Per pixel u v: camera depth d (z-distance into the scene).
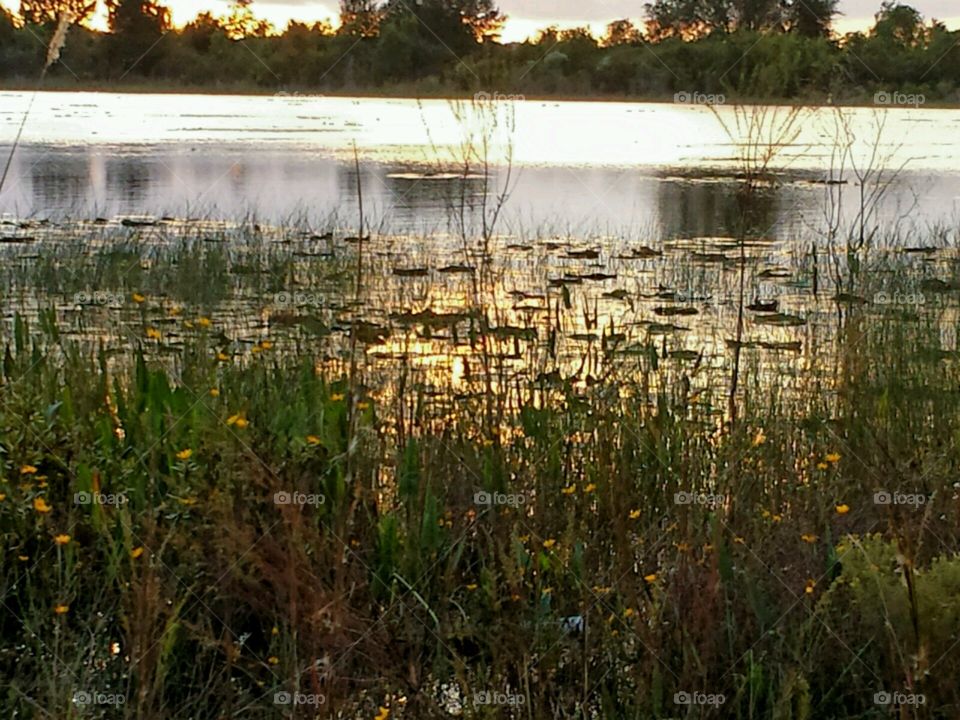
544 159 24.61
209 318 8.99
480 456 5.29
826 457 5.14
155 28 38.94
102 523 4.45
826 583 4.24
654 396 6.45
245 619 4.29
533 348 8.03
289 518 4.22
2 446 4.74
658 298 10.80
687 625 3.96
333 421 5.04
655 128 34.28
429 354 8.05
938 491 4.81
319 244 13.25
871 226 15.50
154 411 5.18
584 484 5.05
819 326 9.38
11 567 4.38
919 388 6.40
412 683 3.85
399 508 4.81
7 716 3.72
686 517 4.55
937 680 3.71
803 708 3.53
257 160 23.33
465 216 16.00
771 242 14.35
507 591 4.34
